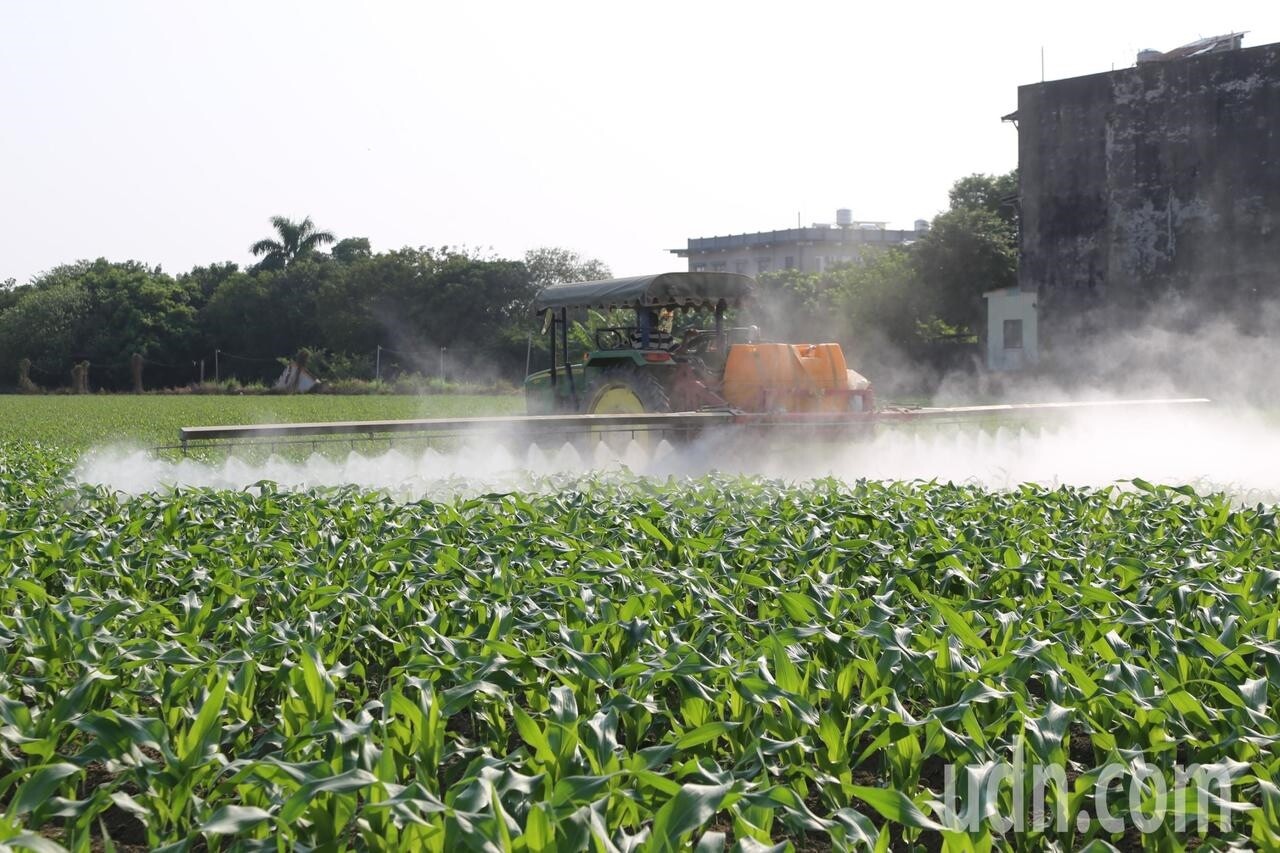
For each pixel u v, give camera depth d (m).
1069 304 35.47
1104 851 2.98
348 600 5.38
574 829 2.87
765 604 5.50
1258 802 3.65
